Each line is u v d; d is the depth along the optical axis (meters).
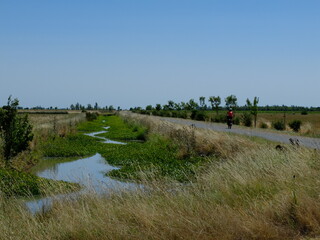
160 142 30.41
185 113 73.88
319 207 7.92
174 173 17.19
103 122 77.75
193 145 23.41
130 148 28.89
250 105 43.16
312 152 12.73
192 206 8.48
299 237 7.19
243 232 7.25
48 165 22.45
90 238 7.36
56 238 7.64
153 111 104.44
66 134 38.31
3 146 19.81
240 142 19.66
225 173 11.56
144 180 11.23
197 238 7.06
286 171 10.59
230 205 8.91
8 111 19.95
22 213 8.80
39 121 51.81
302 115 103.00
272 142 21.17
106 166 21.92
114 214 8.34
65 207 9.41
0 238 7.58
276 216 8.06
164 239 7.16
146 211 8.12
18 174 15.95
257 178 10.65
